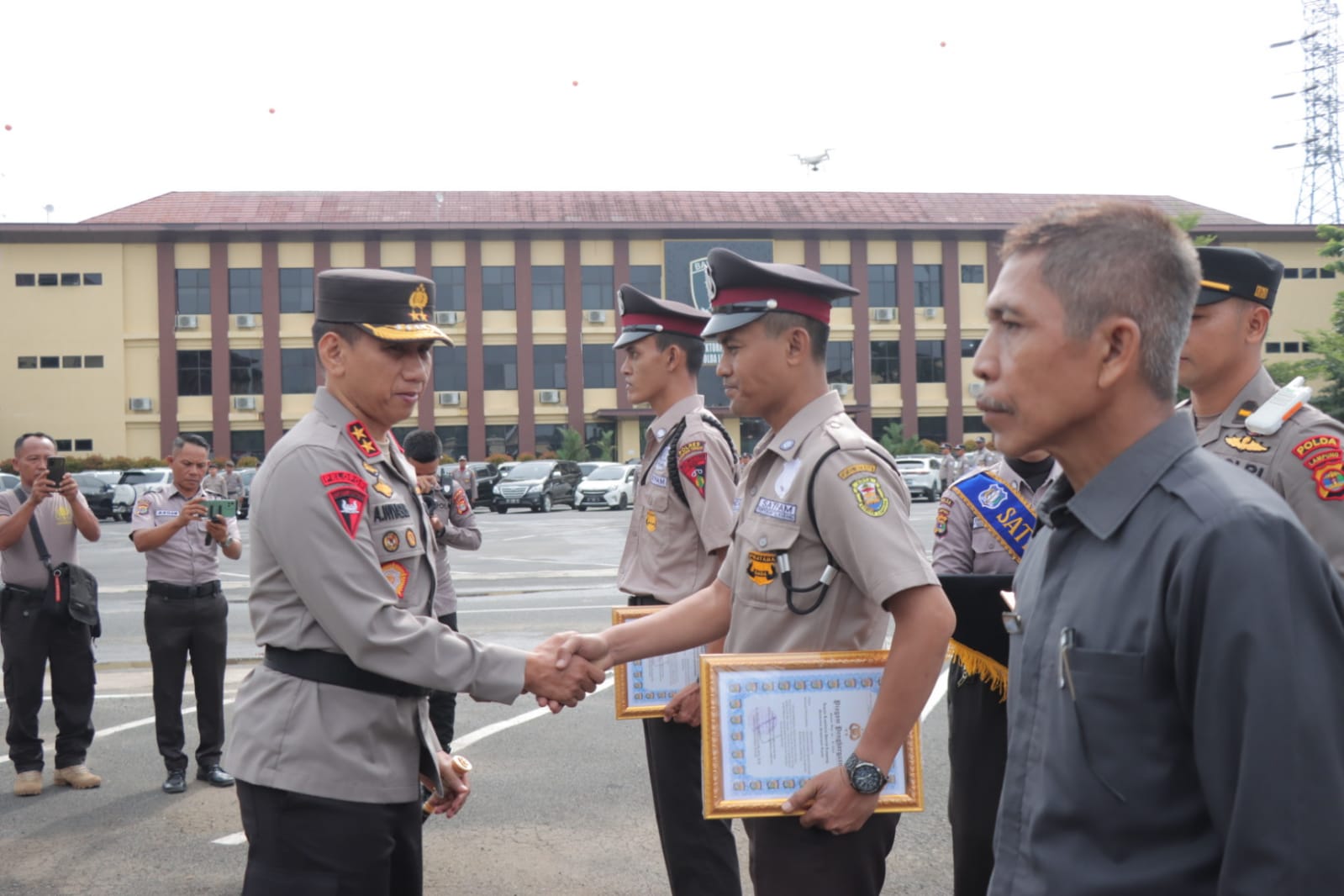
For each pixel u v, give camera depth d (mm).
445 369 42812
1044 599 1639
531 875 4406
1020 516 3434
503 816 5098
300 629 2697
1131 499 1529
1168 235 1555
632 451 43125
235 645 9367
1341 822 1304
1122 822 1456
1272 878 1301
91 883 4387
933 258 44531
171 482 5926
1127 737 1463
